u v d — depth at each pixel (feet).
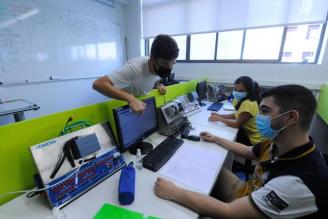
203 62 11.62
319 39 8.70
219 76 11.16
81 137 2.97
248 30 9.89
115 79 4.02
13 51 8.11
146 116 4.27
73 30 10.34
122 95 3.67
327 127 8.24
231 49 10.64
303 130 2.35
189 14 11.19
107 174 3.16
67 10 9.90
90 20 11.18
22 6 8.13
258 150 3.76
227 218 2.37
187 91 7.98
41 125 2.91
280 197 2.10
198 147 4.31
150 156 3.69
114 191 2.85
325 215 1.98
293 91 2.38
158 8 12.23
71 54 10.43
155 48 3.84
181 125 5.32
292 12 8.54
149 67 4.39
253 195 2.36
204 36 11.26
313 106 2.29
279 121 2.43
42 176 2.45
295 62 9.21
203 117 6.82
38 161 2.48
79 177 2.79
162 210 2.48
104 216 2.34
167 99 6.24
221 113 7.47
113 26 12.78
